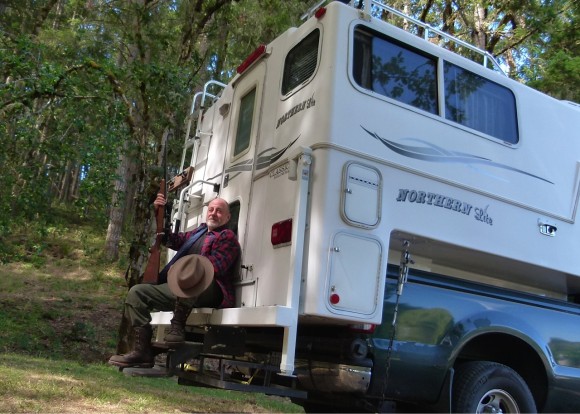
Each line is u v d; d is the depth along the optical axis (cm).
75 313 1262
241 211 486
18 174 893
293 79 447
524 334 452
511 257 457
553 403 468
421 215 412
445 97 449
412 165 415
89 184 874
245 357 451
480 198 448
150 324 447
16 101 865
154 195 926
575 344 485
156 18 1065
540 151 497
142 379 678
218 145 577
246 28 1309
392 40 431
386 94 418
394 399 404
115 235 1847
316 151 387
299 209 376
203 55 1260
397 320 402
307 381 408
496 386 436
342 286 365
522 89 502
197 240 470
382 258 384
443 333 416
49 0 1310
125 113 910
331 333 406
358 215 380
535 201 482
